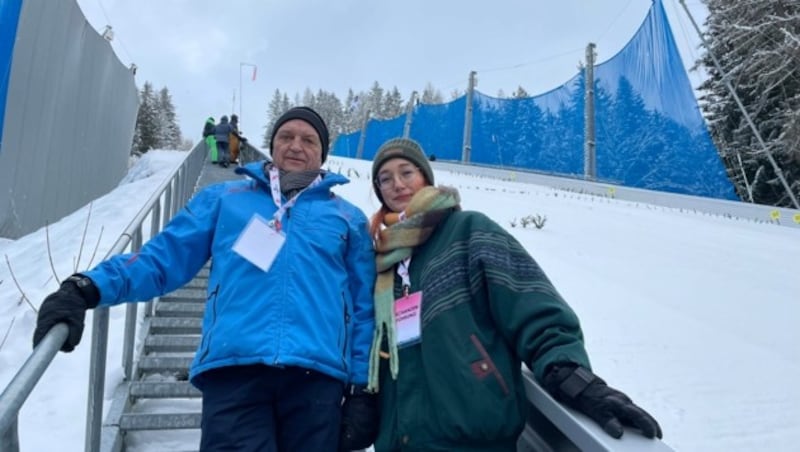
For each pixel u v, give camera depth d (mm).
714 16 22281
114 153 16453
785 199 20797
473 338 1528
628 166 15938
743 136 21750
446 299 1608
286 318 1703
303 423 1666
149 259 1818
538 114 19125
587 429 1172
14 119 9172
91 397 2307
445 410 1461
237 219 1948
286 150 2230
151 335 3766
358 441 1716
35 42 9594
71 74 11594
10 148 9094
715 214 13258
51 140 10797
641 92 15477
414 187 2098
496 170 19875
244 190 2098
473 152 21375
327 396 1693
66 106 11531
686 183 14562
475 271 1623
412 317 1690
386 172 2135
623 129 16078
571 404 1271
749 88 21078
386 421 1658
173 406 3227
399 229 1873
